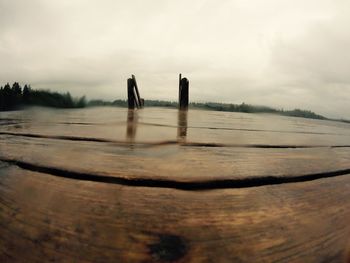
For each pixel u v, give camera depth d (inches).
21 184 40.9
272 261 25.1
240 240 28.0
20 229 28.1
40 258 24.0
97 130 116.6
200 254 25.5
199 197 38.6
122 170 49.2
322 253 26.7
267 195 41.4
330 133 190.4
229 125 187.9
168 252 25.5
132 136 98.9
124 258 24.5
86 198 36.3
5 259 23.9
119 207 34.0
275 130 169.9
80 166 51.1
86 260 24.1
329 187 48.1
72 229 28.5
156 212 33.1
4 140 84.0
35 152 65.2
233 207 35.8
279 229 30.7
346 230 31.5
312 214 35.3
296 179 51.6
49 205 33.9
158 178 44.6
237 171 52.8
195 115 315.6
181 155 66.9
